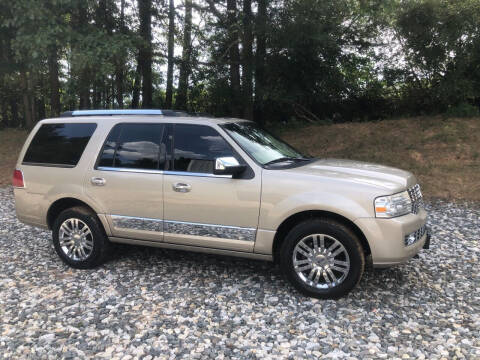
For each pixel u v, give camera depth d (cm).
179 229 452
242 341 336
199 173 441
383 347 325
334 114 1548
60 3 959
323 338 339
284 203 405
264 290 430
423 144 1146
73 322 370
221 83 1295
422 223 414
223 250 439
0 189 1078
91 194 488
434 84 1312
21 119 2373
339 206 386
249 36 1238
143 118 481
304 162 468
